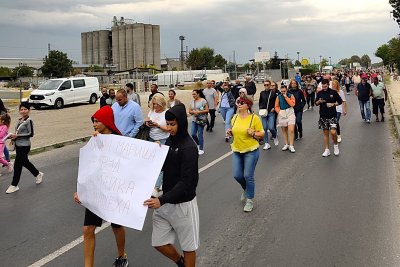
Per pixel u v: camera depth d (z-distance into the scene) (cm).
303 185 809
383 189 768
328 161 1023
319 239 543
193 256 404
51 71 7375
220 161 1062
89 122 2019
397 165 962
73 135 1589
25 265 486
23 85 6297
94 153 420
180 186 381
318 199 716
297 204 692
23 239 566
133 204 393
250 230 580
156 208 379
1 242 556
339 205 681
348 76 3650
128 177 399
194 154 387
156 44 13038
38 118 2244
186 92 4597
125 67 13012
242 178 676
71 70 7681
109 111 432
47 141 1443
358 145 1237
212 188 804
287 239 545
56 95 2831
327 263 474
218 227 594
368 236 548
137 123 729
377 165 967
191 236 398
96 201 410
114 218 400
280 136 1447
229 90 1362
